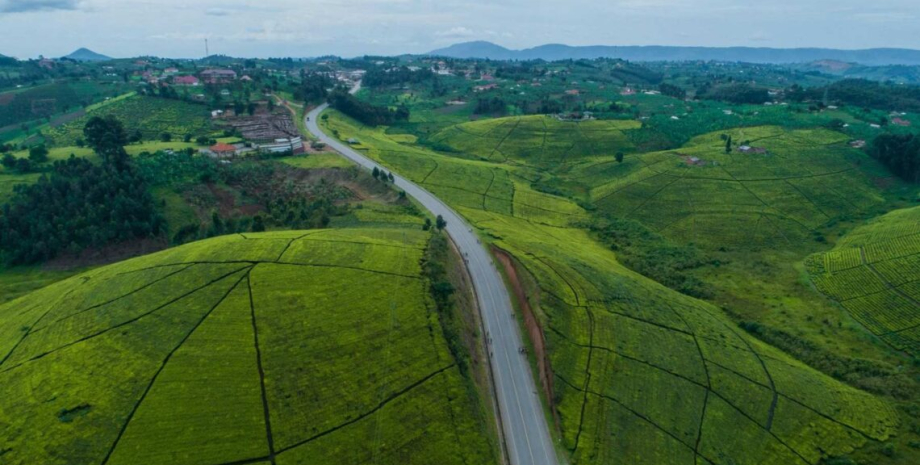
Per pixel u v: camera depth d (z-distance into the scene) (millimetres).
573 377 86250
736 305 121312
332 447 66250
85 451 63281
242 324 83000
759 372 92875
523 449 73938
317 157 198500
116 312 86250
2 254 126875
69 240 130125
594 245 154500
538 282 109625
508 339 96688
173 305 86875
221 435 66062
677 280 133875
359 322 85688
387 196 166750
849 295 123312
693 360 93625
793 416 83625
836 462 76125
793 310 118562
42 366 76062
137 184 146750
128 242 134375
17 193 139750
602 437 76000
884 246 139750
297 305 87875
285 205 148625
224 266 97188
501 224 152125
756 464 75125
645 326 101438
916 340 107062
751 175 196000
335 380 75188
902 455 78250
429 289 96312
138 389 71125
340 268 99250
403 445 67688
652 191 191500
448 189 182625
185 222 144500
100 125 161875
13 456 62750
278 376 74625
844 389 91812
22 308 95750
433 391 75562
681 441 77062
